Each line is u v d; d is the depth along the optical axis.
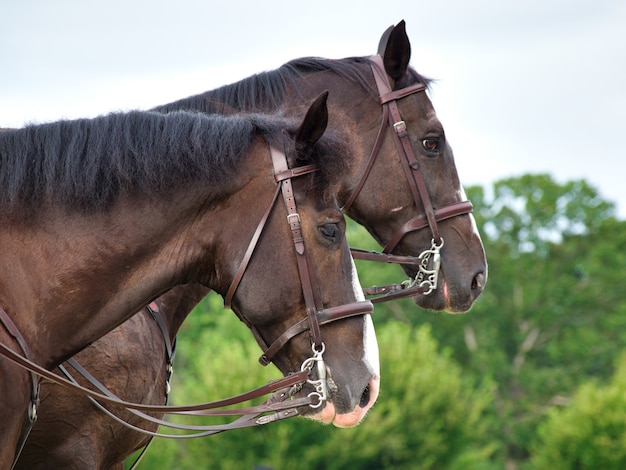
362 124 8.77
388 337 40.88
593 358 57.00
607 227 62.75
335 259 5.94
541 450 42.12
